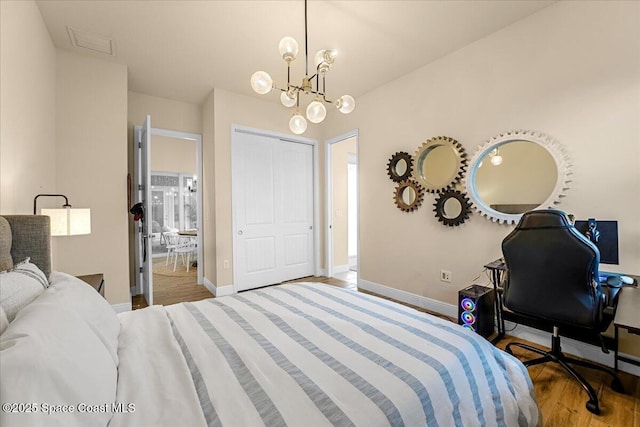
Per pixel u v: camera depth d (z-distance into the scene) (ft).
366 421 2.31
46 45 7.75
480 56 8.39
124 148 9.69
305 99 12.79
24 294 3.16
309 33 8.09
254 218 12.95
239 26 7.79
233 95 12.12
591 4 6.40
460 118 8.88
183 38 8.29
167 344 3.55
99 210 9.27
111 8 7.05
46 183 7.79
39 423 1.74
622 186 6.04
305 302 5.32
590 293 4.82
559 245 5.02
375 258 11.76
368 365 3.09
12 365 1.82
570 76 6.71
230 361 3.20
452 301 9.14
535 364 5.97
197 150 13.17
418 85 10.07
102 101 9.36
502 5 7.00
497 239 8.05
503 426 3.33
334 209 15.85
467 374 3.22
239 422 2.28
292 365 3.11
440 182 9.36
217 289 11.71
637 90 5.87
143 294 11.42
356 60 9.53
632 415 4.80
